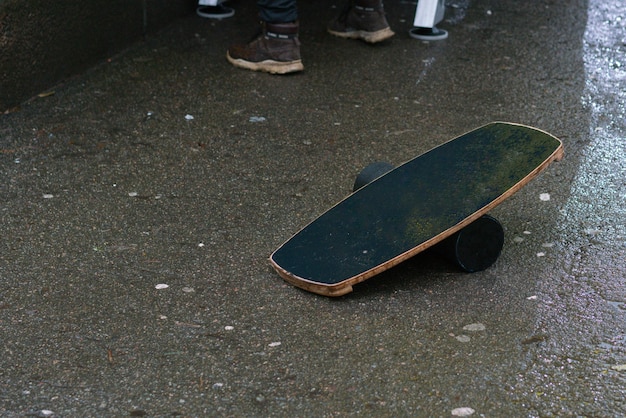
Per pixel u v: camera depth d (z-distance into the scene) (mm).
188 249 3064
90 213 3281
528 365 2486
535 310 2750
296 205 3410
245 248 3086
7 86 4113
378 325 2658
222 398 2328
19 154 3725
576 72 4984
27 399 2305
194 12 5762
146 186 3514
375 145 3982
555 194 3521
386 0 6281
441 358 2508
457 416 2275
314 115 4297
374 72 4906
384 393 2355
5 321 2621
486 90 4695
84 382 2379
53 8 4316
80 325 2619
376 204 2990
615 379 2436
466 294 2830
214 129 4082
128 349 2520
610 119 4324
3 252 2990
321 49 5258
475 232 2900
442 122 4262
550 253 3088
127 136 3959
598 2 6371
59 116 4121
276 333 2611
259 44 4789
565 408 2316
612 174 3709
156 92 4473
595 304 2789
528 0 6395
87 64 4691
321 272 2793
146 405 2295
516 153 2994
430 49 5320
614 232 3236
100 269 2918
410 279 2916
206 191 3494
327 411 2285
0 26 3969
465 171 3000
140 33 5156
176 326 2631
